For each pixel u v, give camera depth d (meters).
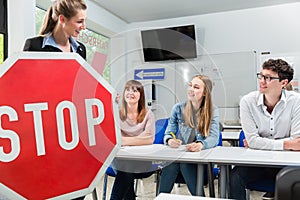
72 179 0.28
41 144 0.27
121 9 4.45
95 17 4.15
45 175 0.27
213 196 1.69
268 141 1.79
